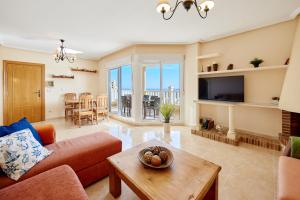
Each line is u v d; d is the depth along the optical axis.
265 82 3.21
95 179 1.88
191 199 1.07
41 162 1.55
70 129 4.23
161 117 4.70
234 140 3.06
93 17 2.80
